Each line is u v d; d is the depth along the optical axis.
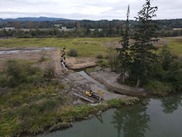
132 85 39.62
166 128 26.98
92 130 25.98
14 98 30.58
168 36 122.56
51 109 28.44
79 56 64.62
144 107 33.00
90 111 29.50
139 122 28.77
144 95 36.91
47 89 34.81
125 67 38.81
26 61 55.44
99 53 66.25
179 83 40.75
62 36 121.19
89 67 53.00
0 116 26.36
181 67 42.88
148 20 34.72
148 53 36.72
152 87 38.94
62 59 59.81
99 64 55.00
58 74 44.81
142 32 35.59
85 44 89.81
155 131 26.36
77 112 28.62
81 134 25.00
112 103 32.25
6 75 35.62
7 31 130.38
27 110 27.27
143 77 38.38
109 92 37.00
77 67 51.97
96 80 43.53
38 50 75.12
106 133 25.56
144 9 34.50
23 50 75.00
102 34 123.50
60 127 25.55
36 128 24.84
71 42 96.06
